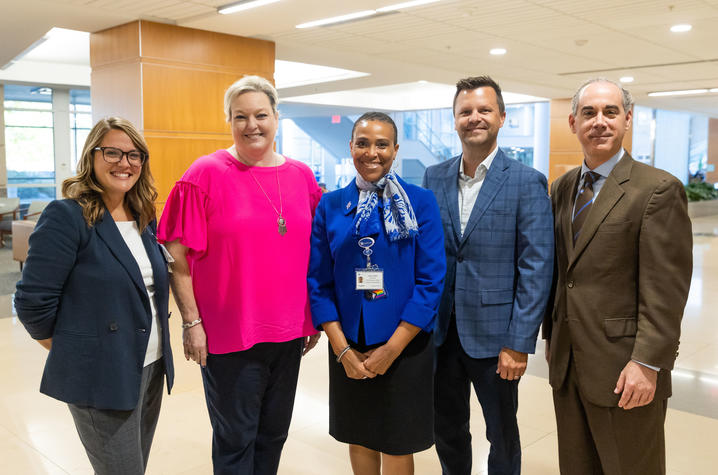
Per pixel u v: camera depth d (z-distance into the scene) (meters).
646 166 2.04
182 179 2.23
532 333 2.22
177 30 7.69
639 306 1.97
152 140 7.52
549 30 8.03
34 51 12.52
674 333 1.92
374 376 2.20
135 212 2.10
